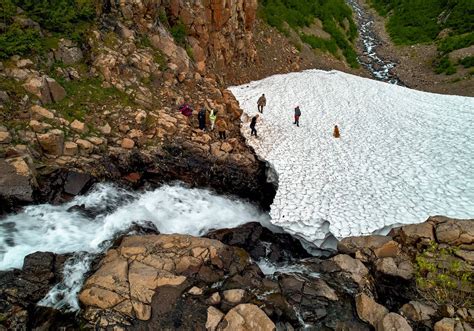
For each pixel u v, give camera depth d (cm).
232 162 1912
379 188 1658
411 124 2370
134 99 1933
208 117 2147
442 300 1097
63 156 1529
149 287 1048
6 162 1334
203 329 970
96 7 2047
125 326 965
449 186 1634
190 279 1102
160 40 2330
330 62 4278
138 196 1612
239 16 3089
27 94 1589
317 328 1046
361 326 1057
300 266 1295
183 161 1820
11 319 962
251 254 1440
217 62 2861
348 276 1210
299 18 4444
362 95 2938
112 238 1334
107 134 1711
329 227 1429
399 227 1352
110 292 1027
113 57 1961
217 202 1756
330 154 1994
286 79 3147
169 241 1221
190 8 2586
